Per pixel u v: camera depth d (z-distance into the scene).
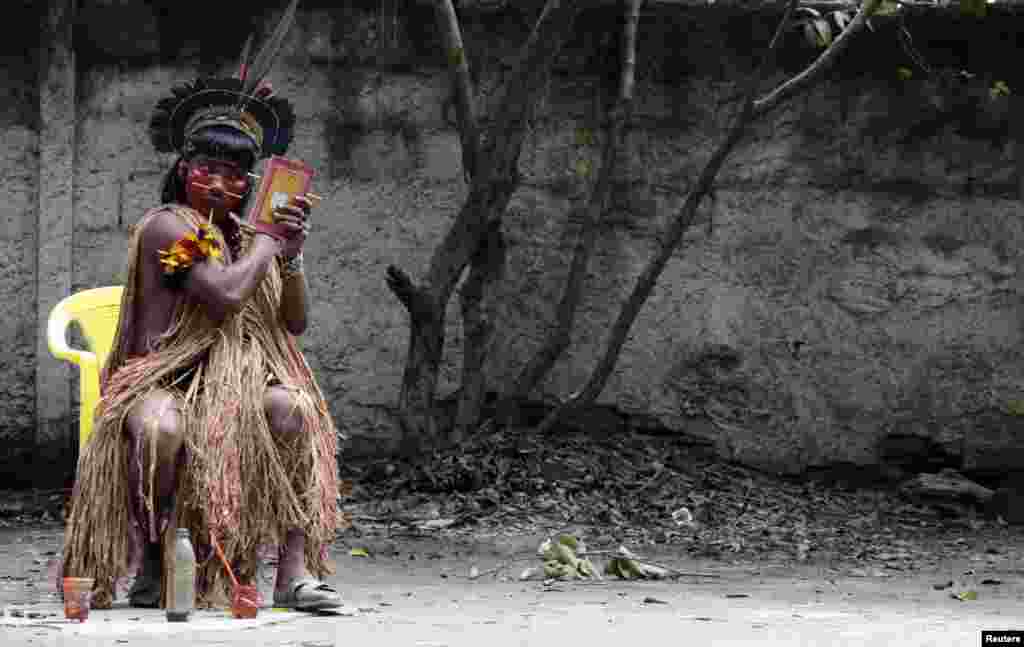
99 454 5.18
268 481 5.13
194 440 5.06
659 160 11.98
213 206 5.49
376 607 5.82
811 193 12.02
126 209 11.69
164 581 5.26
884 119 12.08
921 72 12.08
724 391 11.95
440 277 10.88
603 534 9.61
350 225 11.84
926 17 11.95
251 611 4.95
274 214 5.39
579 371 11.87
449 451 10.95
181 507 5.07
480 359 11.34
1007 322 12.05
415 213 11.87
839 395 12.00
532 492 10.46
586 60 11.93
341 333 11.79
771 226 12.00
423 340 11.02
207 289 5.18
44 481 11.46
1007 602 6.55
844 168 12.05
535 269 11.88
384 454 11.72
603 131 11.94
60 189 11.60
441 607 5.89
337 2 11.84
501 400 11.39
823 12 11.70
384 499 10.38
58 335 7.12
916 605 6.31
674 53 12.00
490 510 10.05
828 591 6.99
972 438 11.99
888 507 11.27
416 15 11.87
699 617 5.48
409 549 8.79
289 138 5.71
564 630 4.88
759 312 11.98
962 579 7.80
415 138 11.88
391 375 11.79
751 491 11.17
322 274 11.80
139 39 11.67
